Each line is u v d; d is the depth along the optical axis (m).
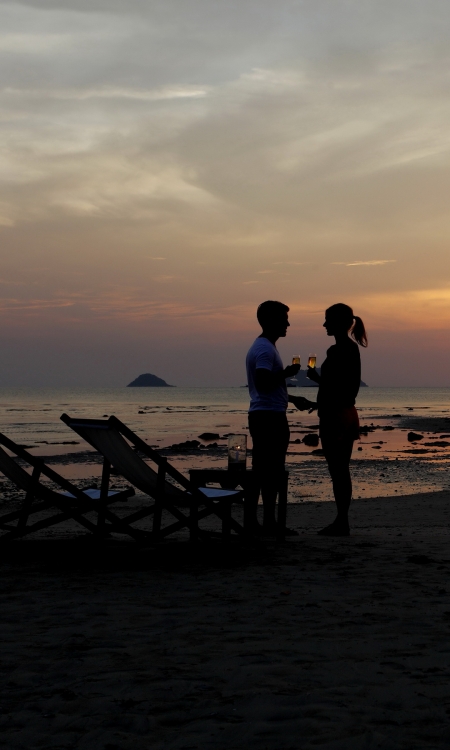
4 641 3.71
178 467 25.41
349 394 7.57
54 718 2.68
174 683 3.04
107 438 5.82
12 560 6.13
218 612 4.29
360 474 23.27
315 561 5.98
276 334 7.09
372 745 2.39
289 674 3.13
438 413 91.19
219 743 2.44
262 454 6.98
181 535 8.10
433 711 2.68
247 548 6.64
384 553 6.41
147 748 2.42
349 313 7.54
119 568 5.76
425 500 14.75
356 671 3.16
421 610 4.29
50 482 19.38
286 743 2.42
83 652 3.50
